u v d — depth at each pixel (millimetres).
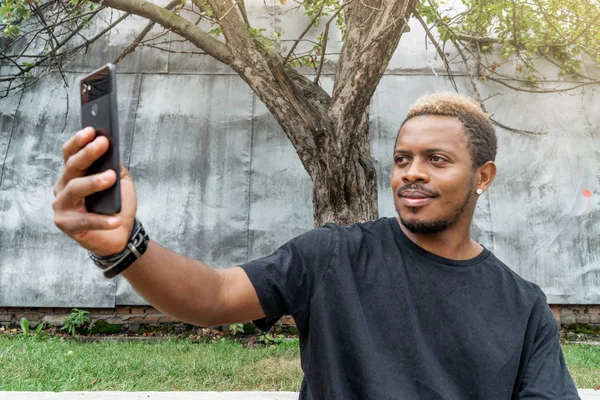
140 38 5953
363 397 1214
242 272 1236
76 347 5477
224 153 6980
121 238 941
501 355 1252
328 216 4535
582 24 6203
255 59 4699
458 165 1315
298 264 1285
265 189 6859
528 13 6406
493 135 1404
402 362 1227
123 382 4020
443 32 5660
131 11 4785
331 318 1257
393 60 7520
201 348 5781
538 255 6664
